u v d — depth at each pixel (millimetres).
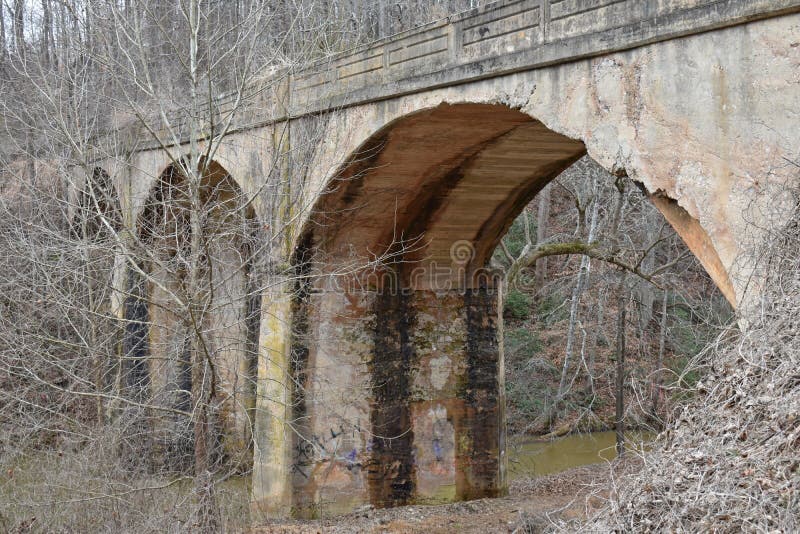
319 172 14523
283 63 15953
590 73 8992
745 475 6035
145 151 19906
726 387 6910
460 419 17094
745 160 7223
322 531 14320
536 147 13797
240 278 16484
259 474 16000
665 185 8055
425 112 12039
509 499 16969
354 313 16094
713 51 7496
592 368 24812
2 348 15133
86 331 15492
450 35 11359
